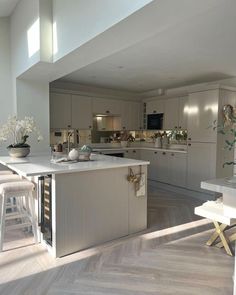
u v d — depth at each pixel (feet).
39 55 9.67
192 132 16.38
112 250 8.88
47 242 8.84
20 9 11.70
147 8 5.69
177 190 17.71
